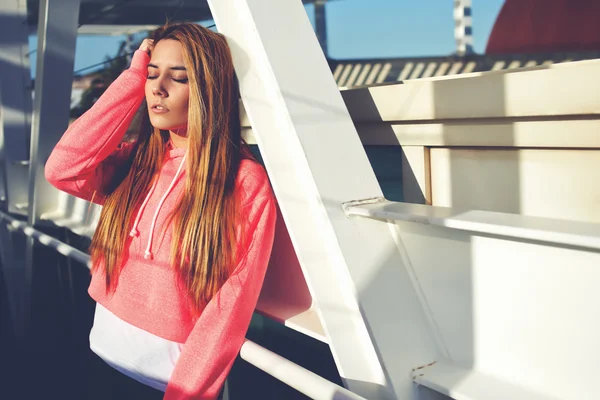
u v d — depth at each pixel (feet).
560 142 3.94
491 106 4.27
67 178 4.97
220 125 4.23
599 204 3.82
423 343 3.68
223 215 4.14
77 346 9.89
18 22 12.09
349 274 3.60
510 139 4.24
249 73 4.10
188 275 4.19
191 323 4.32
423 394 3.61
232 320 4.04
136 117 5.05
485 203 4.58
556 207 4.09
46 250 10.60
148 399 5.81
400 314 3.68
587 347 2.91
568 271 2.93
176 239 4.22
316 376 3.57
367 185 3.93
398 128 5.13
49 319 10.91
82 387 8.63
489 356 3.39
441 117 4.66
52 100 8.90
